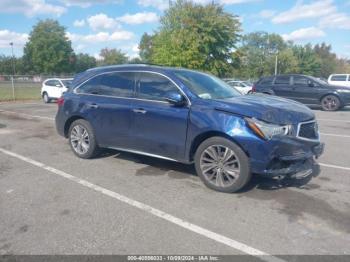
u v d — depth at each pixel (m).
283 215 3.88
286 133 4.23
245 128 4.22
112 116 5.65
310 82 15.78
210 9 30.16
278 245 3.25
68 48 74.75
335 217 3.82
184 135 4.79
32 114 13.50
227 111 4.41
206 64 30.47
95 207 4.10
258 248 3.20
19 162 6.08
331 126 10.48
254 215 3.88
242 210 4.02
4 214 3.90
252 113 4.24
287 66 78.81
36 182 4.98
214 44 30.12
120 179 5.12
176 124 4.84
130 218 3.81
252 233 3.48
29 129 9.70
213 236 3.42
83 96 6.17
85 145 6.22
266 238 3.38
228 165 4.48
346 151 6.97
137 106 5.29
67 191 4.62
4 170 5.59
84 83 6.27
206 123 4.51
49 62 71.81
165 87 5.10
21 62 76.00
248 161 4.31
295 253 3.12
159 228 3.58
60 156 6.50
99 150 6.34
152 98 5.20
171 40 30.62
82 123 6.20
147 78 5.35
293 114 4.41
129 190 4.66
